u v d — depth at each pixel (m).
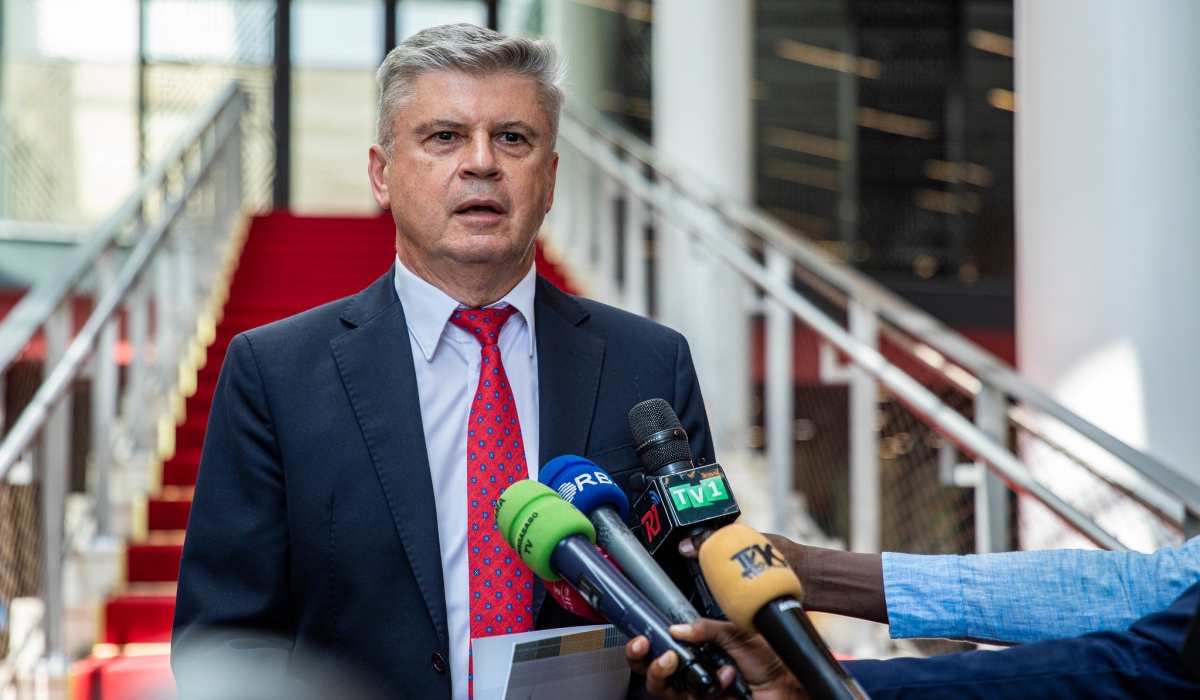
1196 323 2.83
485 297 1.31
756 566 0.87
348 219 7.40
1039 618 1.05
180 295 5.12
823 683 0.82
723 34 5.23
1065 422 2.25
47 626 2.81
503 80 1.24
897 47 10.70
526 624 1.21
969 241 10.50
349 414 1.25
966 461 2.96
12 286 8.41
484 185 1.24
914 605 1.07
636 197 5.08
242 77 9.90
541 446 1.27
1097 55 2.92
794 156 10.58
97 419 3.51
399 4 10.17
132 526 3.63
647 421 1.14
